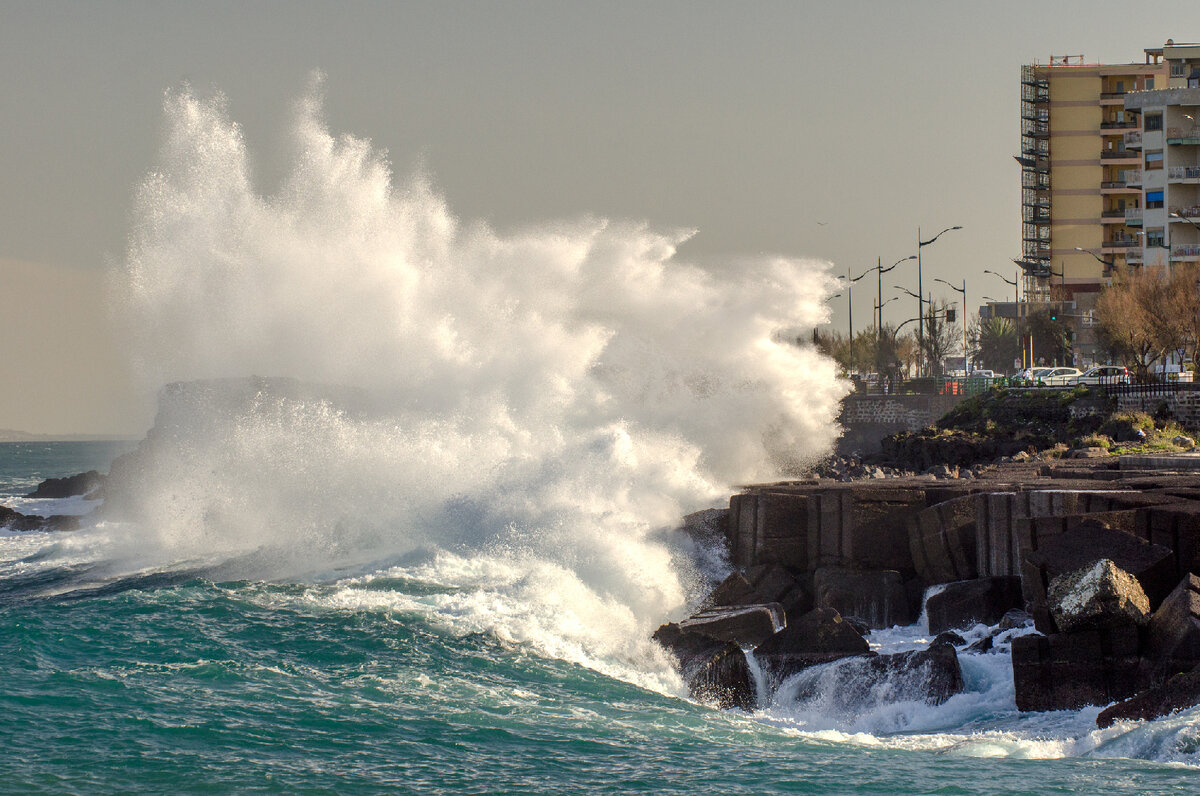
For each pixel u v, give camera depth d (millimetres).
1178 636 46969
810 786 39875
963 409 185250
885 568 72500
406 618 63438
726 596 69250
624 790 39688
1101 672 48875
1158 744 42500
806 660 54438
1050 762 42156
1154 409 149000
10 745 43062
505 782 40406
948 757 43312
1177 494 67062
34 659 56062
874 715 50562
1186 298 182125
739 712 52281
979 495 68875
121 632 61219
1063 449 129125
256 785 39719
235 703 49000
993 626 62094
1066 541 55531
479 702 50094
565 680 54188
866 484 82188
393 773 41125
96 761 41688
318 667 54875
